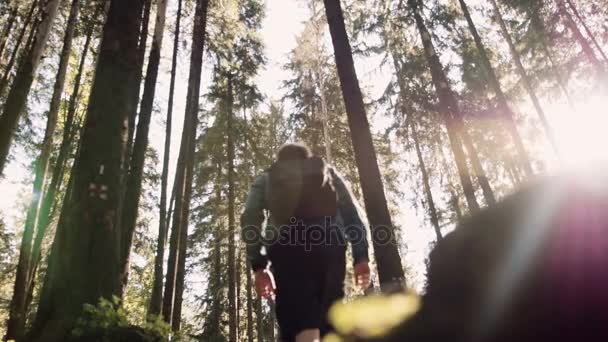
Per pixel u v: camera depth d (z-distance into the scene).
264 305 28.92
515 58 19.45
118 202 4.48
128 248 8.12
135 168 9.58
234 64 16.27
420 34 17.69
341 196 2.43
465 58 19.91
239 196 22.61
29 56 10.20
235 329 20.83
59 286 3.90
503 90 22.27
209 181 22.78
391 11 18.12
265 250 2.41
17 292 11.43
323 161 2.41
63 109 18.95
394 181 21.22
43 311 3.81
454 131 16.69
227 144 22.09
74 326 3.60
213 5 14.88
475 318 0.69
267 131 24.64
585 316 0.61
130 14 5.23
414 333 0.73
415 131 21.30
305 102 21.17
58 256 4.07
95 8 15.38
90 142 4.58
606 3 19.58
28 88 9.80
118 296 4.06
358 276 2.36
